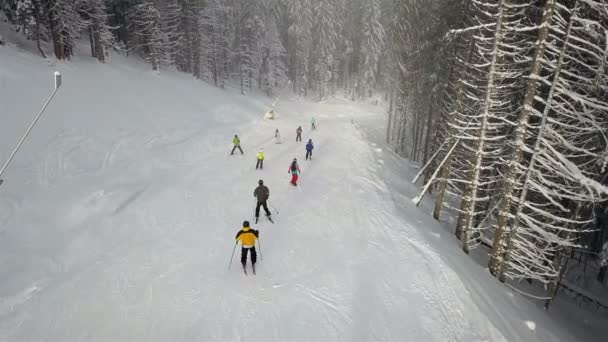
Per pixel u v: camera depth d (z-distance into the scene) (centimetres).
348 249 891
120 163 1523
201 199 1218
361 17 5788
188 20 3831
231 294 680
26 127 1355
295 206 1177
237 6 4497
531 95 879
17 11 1945
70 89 1834
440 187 1429
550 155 939
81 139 1509
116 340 555
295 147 2245
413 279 779
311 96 5862
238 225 1016
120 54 3312
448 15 1933
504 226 990
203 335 571
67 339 555
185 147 1920
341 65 6122
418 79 2616
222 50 4503
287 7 5400
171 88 2956
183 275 742
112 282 709
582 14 890
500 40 1002
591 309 1127
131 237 923
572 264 1370
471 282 847
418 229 1088
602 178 925
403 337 605
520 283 1145
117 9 3325
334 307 661
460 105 1344
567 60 927
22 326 579
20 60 1853
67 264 798
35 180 1170
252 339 568
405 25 2786
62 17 2181
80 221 1007
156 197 1209
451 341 618
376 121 4562
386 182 1680
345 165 1817
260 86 5241
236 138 1903
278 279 742
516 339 687
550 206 1055
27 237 902
